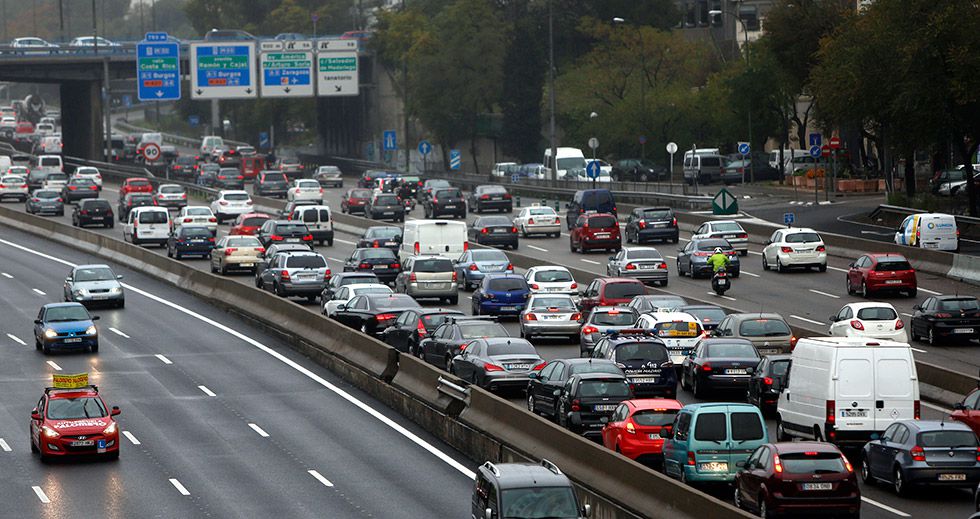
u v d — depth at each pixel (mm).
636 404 107125
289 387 155625
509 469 83875
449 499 108000
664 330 149500
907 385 108062
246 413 142125
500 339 141000
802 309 189375
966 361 151500
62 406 123500
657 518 91062
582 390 117125
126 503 106812
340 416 141000
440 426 131250
